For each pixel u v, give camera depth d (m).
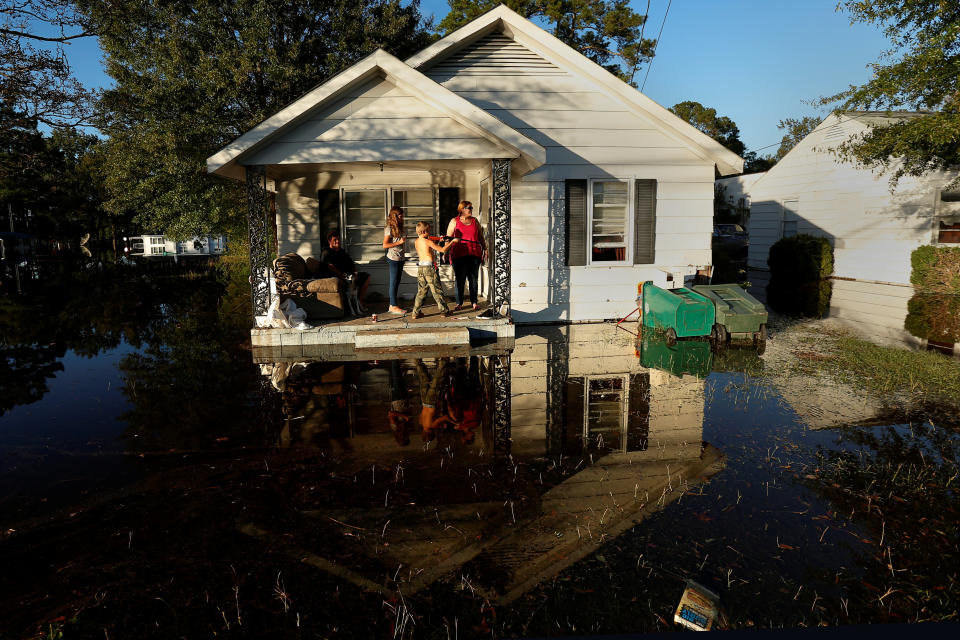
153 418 5.91
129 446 5.13
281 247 12.55
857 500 4.05
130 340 10.60
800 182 21.09
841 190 19.06
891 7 12.47
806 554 3.39
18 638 2.77
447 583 3.13
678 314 9.47
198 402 6.44
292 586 3.13
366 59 8.91
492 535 3.62
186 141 19.09
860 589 3.06
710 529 3.67
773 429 5.46
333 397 6.57
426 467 4.63
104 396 6.75
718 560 3.33
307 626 2.81
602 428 5.52
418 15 24.19
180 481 4.40
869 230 18.03
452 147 9.51
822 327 10.86
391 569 3.27
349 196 12.61
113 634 2.79
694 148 11.76
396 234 10.34
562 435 5.34
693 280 12.12
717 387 6.90
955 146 13.05
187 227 20.25
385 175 12.55
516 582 3.13
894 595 3.01
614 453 4.91
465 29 10.87
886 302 14.03
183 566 3.32
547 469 4.58
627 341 9.80
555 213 11.69
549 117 11.47
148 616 2.91
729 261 26.58
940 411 5.93
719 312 9.35
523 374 7.57
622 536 3.59
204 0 19.77
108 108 18.92
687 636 0.75
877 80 13.01
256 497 4.14
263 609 2.94
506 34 11.27
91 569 3.30
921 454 4.84
